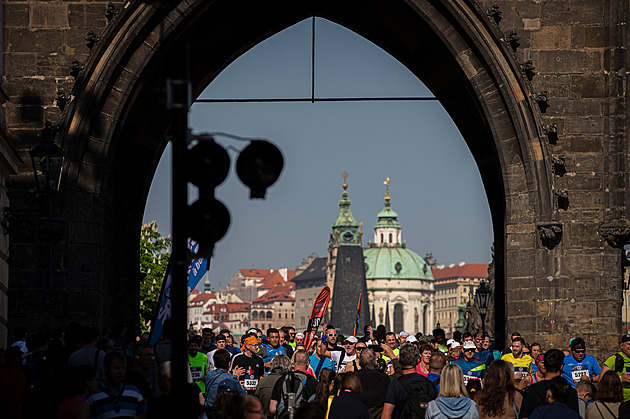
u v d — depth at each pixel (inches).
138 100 1389.0
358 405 662.5
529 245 1166.3
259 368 928.9
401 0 1189.7
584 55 1174.3
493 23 1161.4
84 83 1136.2
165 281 791.7
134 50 1147.9
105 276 1298.0
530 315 1162.6
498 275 1434.5
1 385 684.1
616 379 663.1
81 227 1131.9
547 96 1169.4
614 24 1170.6
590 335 1154.7
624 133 1160.8
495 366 645.3
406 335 1197.1
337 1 1386.6
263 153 486.6
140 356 650.8
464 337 1071.6
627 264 1207.6
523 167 1168.2
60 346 687.7
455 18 1165.7
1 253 1023.0
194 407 480.7
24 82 1150.3
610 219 1156.5
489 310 1817.2
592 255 1159.0
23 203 1126.4
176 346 467.5
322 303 1088.8
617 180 1159.0
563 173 1163.9
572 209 1163.3
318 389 739.4
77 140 1130.7
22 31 1155.9
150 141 1423.5
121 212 1427.2
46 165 1091.3
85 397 556.7
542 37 1176.2
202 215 470.9
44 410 664.4
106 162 1146.7
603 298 1155.3
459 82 1414.9
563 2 1178.6
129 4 1135.0
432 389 703.7
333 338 1033.5
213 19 1386.6
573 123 1169.4
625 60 1166.3
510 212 1173.1
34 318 1121.4
